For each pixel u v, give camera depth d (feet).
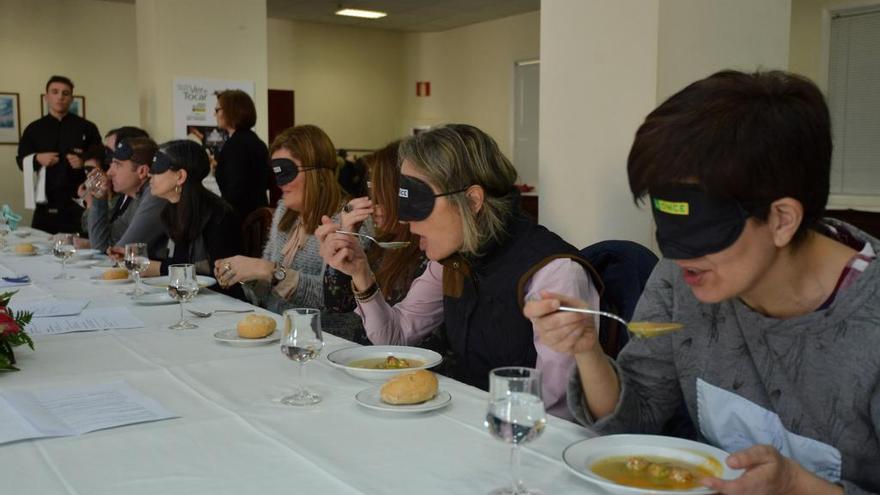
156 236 11.69
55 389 4.97
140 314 7.71
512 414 3.17
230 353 6.04
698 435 4.11
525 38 30.37
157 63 19.90
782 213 2.93
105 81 27.68
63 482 3.46
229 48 20.81
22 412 4.42
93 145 20.35
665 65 8.69
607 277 5.31
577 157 9.68
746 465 2.87
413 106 35.32
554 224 10.06
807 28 21.09
